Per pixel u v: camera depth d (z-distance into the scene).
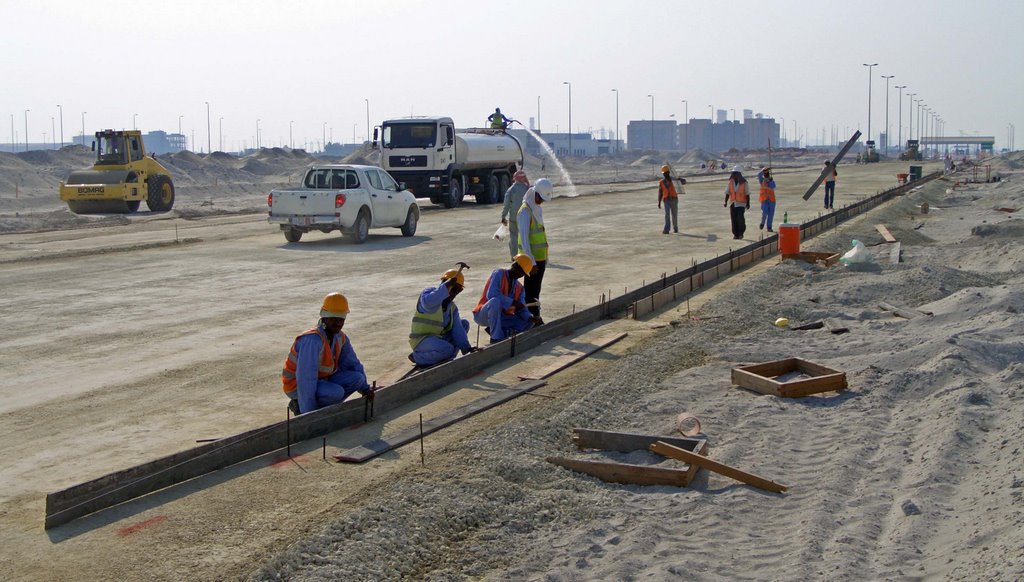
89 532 5.96
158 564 5.52
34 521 6.18
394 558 5.79
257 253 21.09
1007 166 93.50
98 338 12.05
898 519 6.67
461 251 21.38
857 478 7.52
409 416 8.62
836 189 48.88
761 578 5.81
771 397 9.76
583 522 6.63
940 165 102.31
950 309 13.60
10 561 5.55
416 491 6.69
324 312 8.27
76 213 38.69
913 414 9.13
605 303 13.60
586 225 28.12
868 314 13.90
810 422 8.99
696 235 25.06
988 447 7.89
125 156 38.31
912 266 18.75
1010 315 12.68
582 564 5.93
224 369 10.49
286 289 15.99
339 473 7.05
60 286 16.28
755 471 7.68
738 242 23.25
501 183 39.72
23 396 9.34
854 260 18.62
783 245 19.33
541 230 12.84
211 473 7.02
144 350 11.39
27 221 31.75
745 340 12.30
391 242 23.41
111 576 5.38
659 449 7.75
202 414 8.79
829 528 6.54
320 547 5.76
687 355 11.55
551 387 9.77
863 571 5.82
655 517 6.73
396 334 12.42
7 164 64.88
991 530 6.07
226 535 5.92
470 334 12.23
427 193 34.78
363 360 10.95
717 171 97.12
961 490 7.08
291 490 6.69
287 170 89.38
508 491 6.94
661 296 14.45
